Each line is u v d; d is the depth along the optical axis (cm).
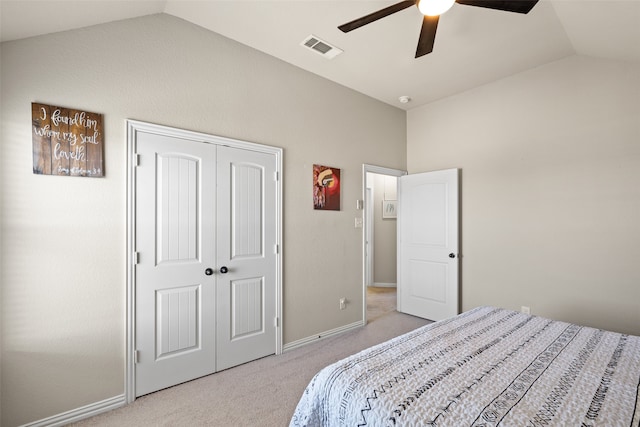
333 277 333
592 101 267
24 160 175
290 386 228
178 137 231
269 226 281
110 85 203
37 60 179
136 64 213
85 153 193
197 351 238
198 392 220
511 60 288
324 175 326
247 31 248
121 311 205
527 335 164
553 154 290
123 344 206
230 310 257
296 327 301
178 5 217
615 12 192
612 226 257
